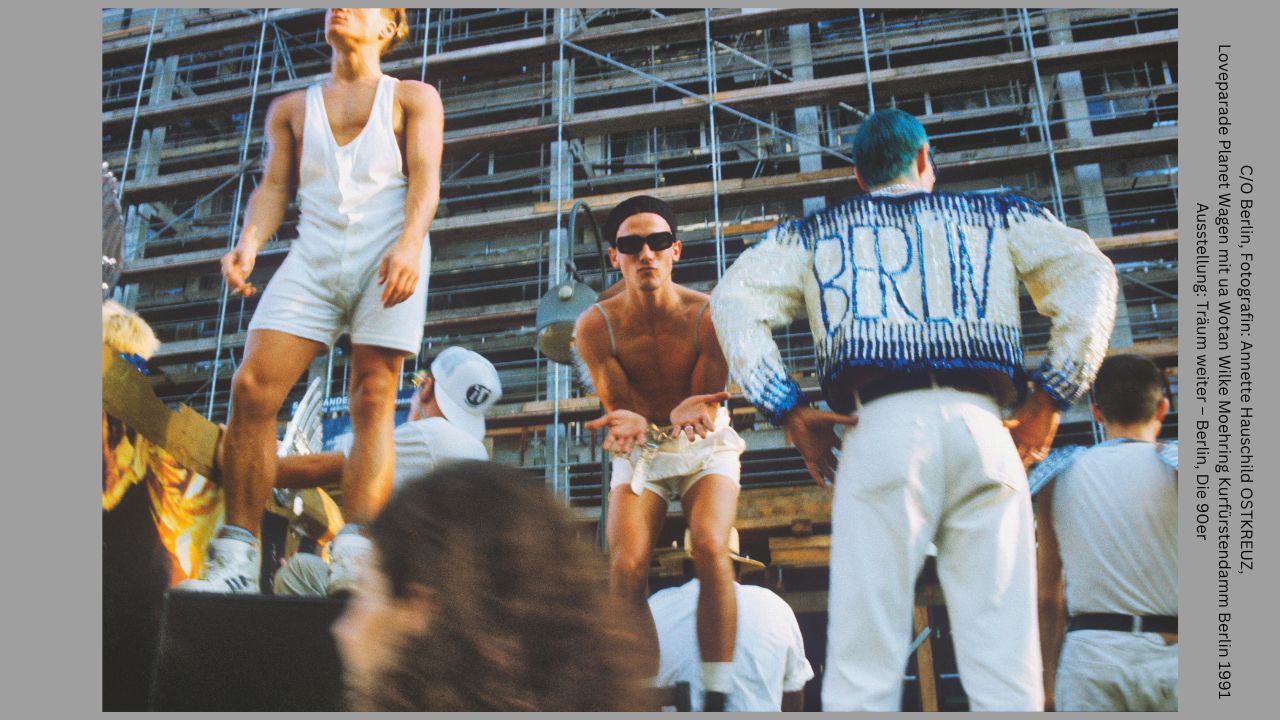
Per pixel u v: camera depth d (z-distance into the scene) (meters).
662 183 24.66
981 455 1.99
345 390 19.55
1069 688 2.51
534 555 0.88
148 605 2.60
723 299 2.24
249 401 2.71
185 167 26.17
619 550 2.92
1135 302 21.11
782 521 16.47
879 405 2.06
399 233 2.93
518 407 20.67
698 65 25.64
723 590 2.74
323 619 1.91
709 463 3.00
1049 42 24.25
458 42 26.92
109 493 2.47
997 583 1.94
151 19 26.23
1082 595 2.56
